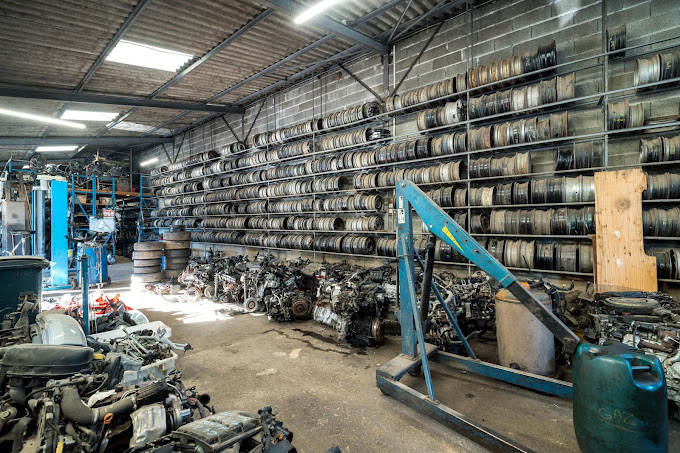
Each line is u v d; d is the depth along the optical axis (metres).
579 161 4.57
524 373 3.11
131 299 7.62
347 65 7.69
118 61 6.97
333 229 7.42
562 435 2.64
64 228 8.62
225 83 8.63
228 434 1.84
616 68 4.57
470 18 5.76
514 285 2.63
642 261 4.06
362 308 4.66
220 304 7.07
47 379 2.16
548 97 4.68
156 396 2.12
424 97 5.88
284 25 6.10
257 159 9.11
